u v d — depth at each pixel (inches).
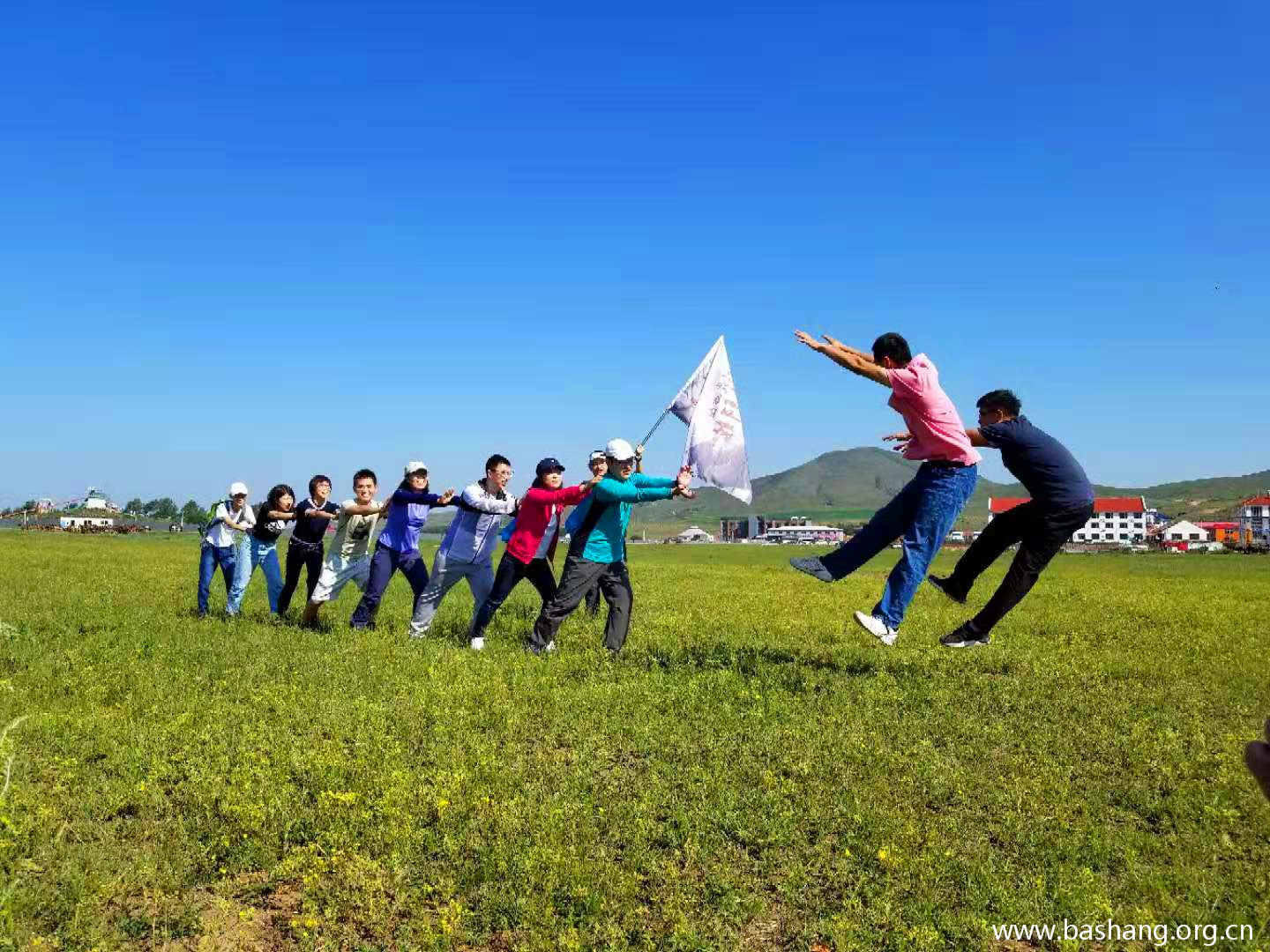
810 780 260.1
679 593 821.2
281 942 185.2
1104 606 746.8
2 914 174.4
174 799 239.5
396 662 399.2
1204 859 220.1
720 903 197.6
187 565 1082.1
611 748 287.7
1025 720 328.8
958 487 357.1
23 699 317.4
